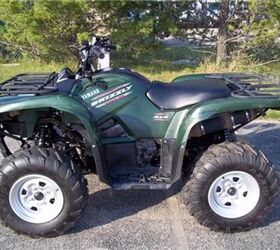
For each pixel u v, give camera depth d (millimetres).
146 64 10727
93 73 3457
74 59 10461
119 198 3881
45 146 3387
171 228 3391
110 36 9078
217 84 3498
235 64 9664
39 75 3855
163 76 9398
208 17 10062
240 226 3295
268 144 5383
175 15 9914
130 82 3393
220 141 3602
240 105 3229
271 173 3260
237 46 10320
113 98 3359
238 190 3342
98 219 3520
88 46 3352
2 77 8969
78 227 3396
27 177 3156
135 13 9414
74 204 3180
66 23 9281
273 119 6523
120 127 3418
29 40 9742
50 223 3209
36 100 3047
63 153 3244
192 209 3283
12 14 8922
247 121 3387
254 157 3230
